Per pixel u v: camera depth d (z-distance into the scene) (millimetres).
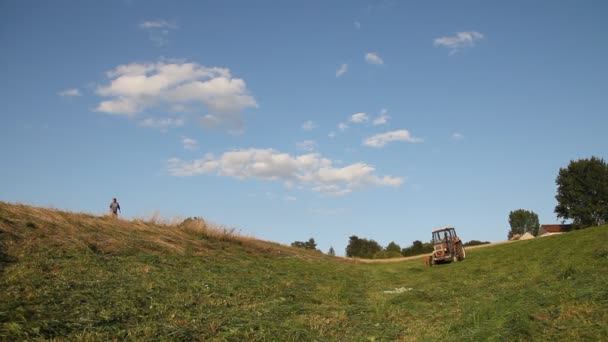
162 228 22594
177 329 7797
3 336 6453
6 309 7562
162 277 12406
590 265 14297
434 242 26797
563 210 68500
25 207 17250
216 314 9250
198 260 17281
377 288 16688
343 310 11234
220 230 25375
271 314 9945
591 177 65500
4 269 10523
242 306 10484
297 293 13336
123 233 18562
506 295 11445
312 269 21750
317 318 10039
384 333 9188
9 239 13102
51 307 8141
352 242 93250
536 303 9930
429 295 13273
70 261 12328
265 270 18234
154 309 9078
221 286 12508
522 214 114125
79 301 8742
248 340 7832
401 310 11398
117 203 23281
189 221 25062
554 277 13383
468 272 19047
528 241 28594
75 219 18047
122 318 8188
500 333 7855
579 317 8469
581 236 22766
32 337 6648
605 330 7469
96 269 11961
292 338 8227
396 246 85750
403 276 20938
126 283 10945
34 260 11711
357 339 8703
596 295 9672
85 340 6855
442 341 8305
